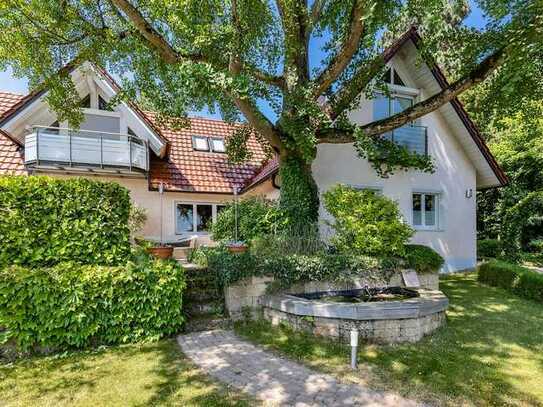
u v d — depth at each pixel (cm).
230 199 1410
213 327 668
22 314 532
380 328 570
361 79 941
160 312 614
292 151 984
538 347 539
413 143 1300
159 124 1100
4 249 560
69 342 552
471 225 1400
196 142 1568
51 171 1223
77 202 608
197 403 385
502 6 718
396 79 1324
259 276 730
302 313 619
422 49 962
